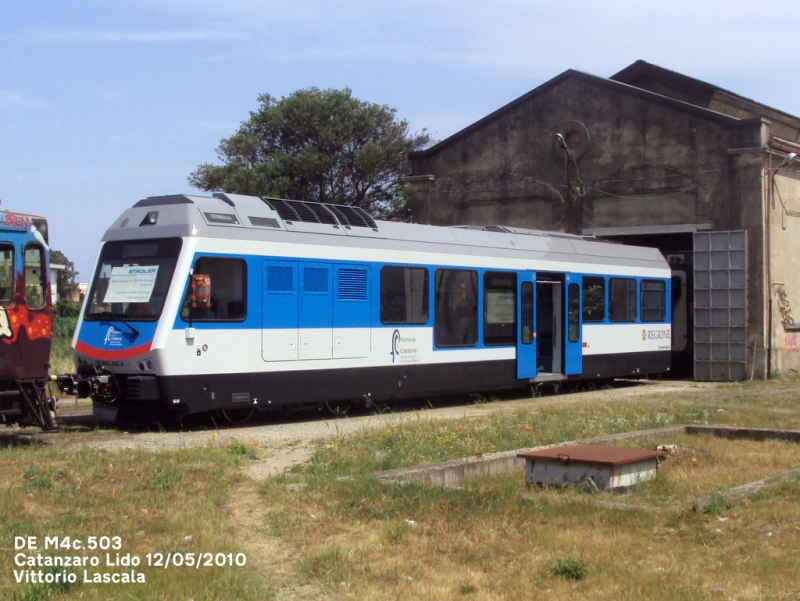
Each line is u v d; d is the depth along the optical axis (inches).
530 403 686.5
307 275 563.8
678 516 299.6
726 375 923.4
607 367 818.2
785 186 951.6
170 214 522.9
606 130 1002.1
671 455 417.7
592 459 344.2
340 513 308.0
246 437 488.1
